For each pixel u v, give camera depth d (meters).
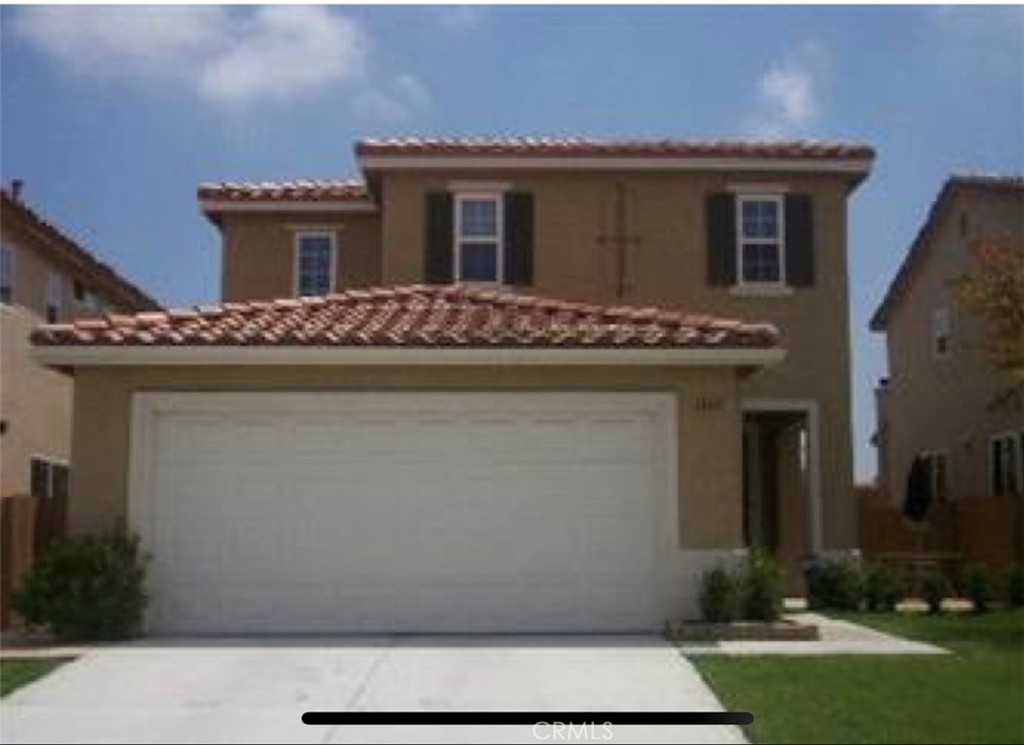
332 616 16.86
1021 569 21.66
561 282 24.86
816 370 24.58
